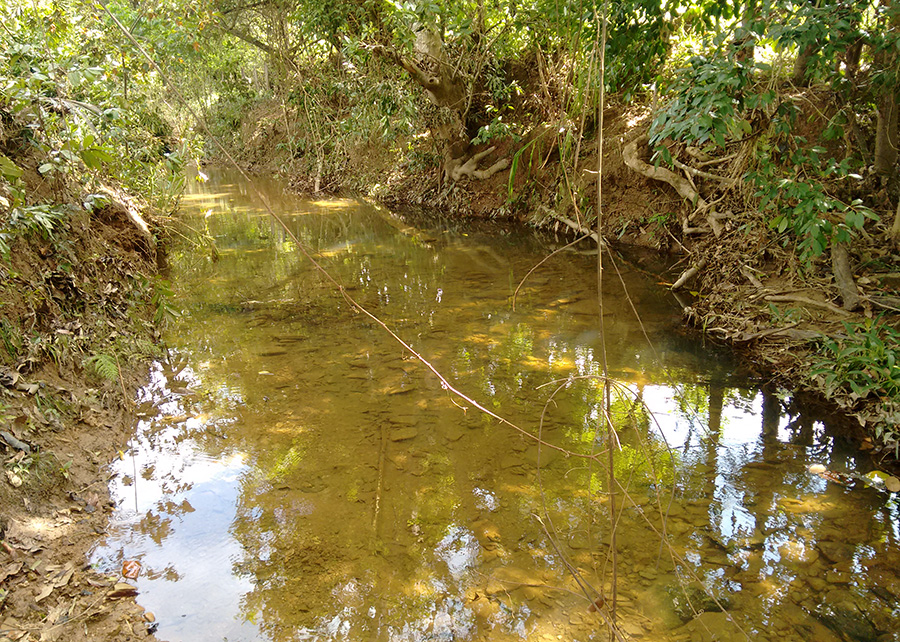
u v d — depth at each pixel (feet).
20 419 8.70
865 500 8.98
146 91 23.80
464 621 6.75
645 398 12.03
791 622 6.81
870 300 13.16
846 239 12.69
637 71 18.53
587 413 11.41
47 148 12.01
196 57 38.70
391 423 10.94
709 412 11.51
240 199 38.17
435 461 9.82
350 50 27.55
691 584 7.34
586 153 26.68
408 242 26.25
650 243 23.39
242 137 56.85
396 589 7.20
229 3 34.35
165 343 14.28
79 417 9.89
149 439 10.23
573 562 7.70
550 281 19.86
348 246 25.54
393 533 8.16
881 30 12.84
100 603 6.77
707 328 15.62
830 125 14.90
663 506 8.82
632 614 6.88
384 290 19.11
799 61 17.37
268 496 8.87
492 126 29.58
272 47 35.94
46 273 11.50
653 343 14.82
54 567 7.18
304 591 7.13
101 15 18.66
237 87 59.00
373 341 14.82
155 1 25.64
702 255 19.31
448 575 7.45
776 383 12.74
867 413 11.10
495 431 10.75
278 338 14.96
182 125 25.03
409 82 32.17
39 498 8.04
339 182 41.98
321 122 41.70
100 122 15.43
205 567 7.46
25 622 6.34
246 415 11.13
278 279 20.31
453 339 14.97
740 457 10.09
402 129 32.73
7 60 12.28
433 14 26.76
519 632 6.62
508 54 31.86
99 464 9.27
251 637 6.43
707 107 12.12
